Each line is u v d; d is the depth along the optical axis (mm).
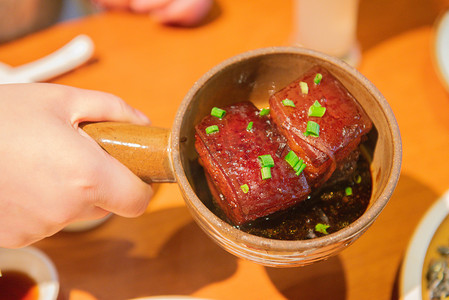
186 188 260
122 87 456
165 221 390
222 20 493
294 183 276
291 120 283
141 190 303
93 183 285
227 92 306
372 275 360
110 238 385
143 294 364
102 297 364
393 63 454
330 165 282
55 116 294
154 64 468
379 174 286
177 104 443
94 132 295
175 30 490
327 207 296
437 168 399
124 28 493
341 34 440
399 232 375
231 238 250
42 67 459
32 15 588
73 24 499
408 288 328
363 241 372
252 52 291
